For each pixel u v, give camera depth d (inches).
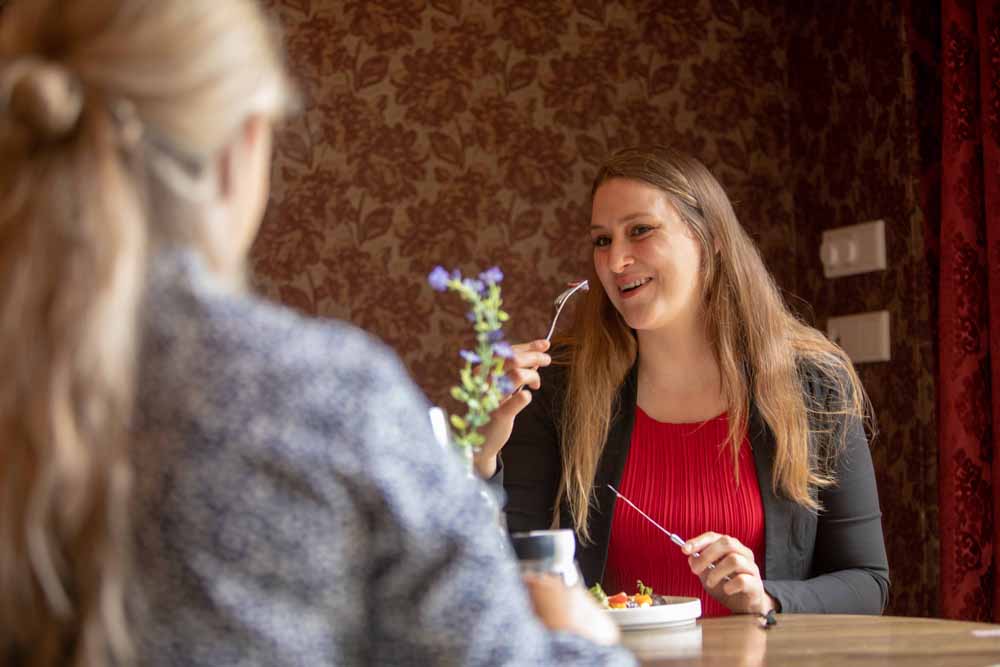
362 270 136.3
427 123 138.4
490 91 139.9
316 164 136.1
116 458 25.2
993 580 109.2
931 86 121.6
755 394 85.4
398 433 27.0
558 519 88.1
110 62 26.5
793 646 53.1
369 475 26.2
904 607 121.7
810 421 85.5
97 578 25.1
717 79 145.3
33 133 26.0
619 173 88.2
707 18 145.6
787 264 144.3
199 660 25.6
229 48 27.8
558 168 140.8
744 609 67.6
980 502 109.9
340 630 26.8
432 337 136.9
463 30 139.9
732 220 89.1
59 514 25.0
